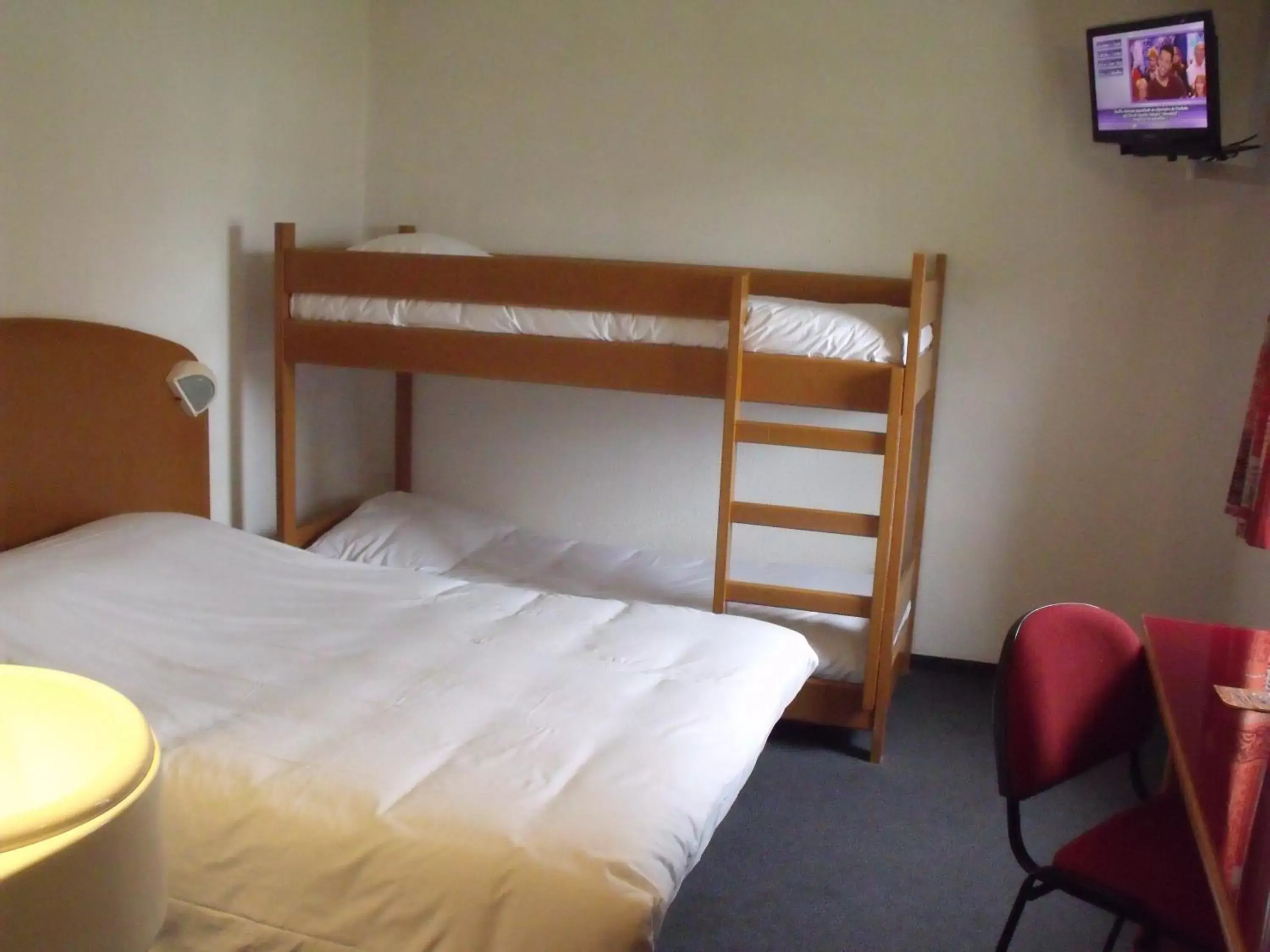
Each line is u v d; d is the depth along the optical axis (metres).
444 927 1.62
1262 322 3.06
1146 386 3.50
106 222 2.89
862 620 3.22
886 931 2.36
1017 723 1.86
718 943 2.29
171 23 3.04
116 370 2.87
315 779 1.81
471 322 3.09
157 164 3.04
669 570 3.59
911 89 3.55
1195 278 3.41
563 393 3.98
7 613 2.28
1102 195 3.45
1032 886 1.87
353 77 3.92
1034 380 3.59
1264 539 2.43
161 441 3.03
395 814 1.72
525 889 1.59
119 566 2.55
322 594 2.68
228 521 3.48
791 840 2.69
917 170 3.58
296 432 3.73
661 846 1.69
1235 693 1.81
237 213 3.37
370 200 4.05
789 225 3.71
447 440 4.12
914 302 2.83
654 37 3.72
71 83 2.74
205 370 3.10
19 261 2.66
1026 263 3.54
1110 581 3.63
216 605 2.54
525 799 1.76
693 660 2.39
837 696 3.10
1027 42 3.44
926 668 3.83
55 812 0.77
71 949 0.77
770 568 3.58
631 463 3.96
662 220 3.81
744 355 2.94
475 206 3.96
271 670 2.25
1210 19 2.81
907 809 2.87
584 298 2.98
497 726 2.03
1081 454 3.59
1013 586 3.72
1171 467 3.51
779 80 3.64
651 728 2.04
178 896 1.76
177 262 3.15
